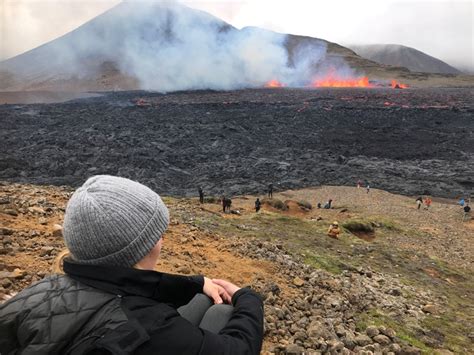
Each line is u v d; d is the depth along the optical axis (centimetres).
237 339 218
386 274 1777
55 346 189
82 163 7994
